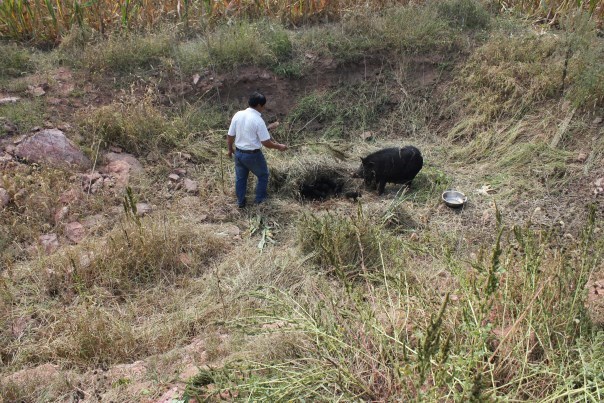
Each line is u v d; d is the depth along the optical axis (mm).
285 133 8961
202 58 9383
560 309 3814
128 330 5051
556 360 3473
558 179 7473
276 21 10531
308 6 10742
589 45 8766
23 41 10000
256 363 3705
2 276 5801
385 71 9602
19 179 6973
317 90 9461
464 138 8641
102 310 5336
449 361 3328
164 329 5156
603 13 10203
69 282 5754
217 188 7648
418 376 3283
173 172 7906
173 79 9219
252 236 6816
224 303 5484
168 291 5773
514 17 10656
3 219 6613
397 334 3666
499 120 8586
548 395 3211
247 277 5859
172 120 8711
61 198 7004
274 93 9375
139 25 10320
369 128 9102
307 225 6324
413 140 8805
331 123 9156
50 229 6652
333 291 5211
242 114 6820
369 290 4703
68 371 4668
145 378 4465
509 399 3129
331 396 3504
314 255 6047
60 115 8320
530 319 3516
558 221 6766
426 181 7746
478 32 10016
